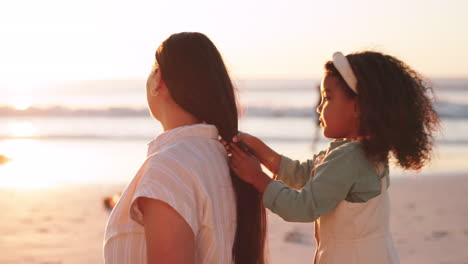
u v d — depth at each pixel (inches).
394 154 82.4
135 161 639.8
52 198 420.2
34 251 270.4
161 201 60.3
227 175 70.9
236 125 72.6
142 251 62.6
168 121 70.6
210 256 65.0
